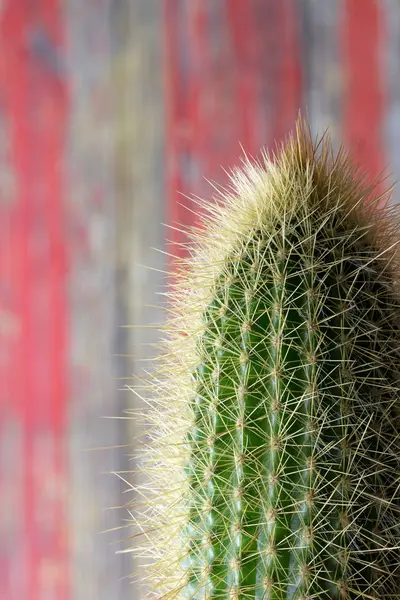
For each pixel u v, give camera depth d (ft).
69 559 2.20
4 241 2.25
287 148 1.61
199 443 1.52
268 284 1.52
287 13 2.23
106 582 2.19
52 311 2.23
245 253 1.54
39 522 2.21
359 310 1.51
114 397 2.22
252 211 1.58
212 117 2.24
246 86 2.24
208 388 1.52
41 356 2.23
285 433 1.48
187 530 1.52
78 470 2.21
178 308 1.59
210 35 2.25
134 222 2.24
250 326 1.50
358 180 1.60
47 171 2.26
